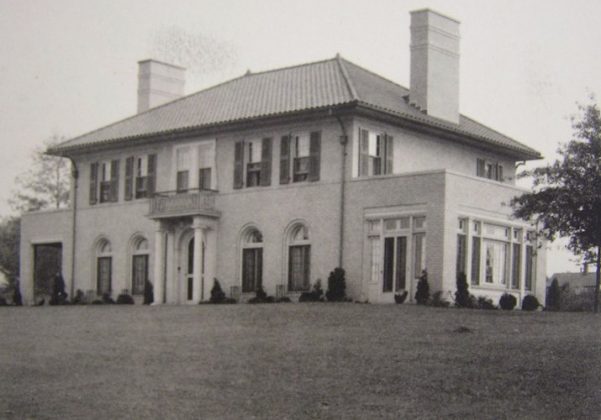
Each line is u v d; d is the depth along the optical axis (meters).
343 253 37.16
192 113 44.28
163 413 17.56
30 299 50.12
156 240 42.91
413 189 35.34
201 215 40.88
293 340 24.23
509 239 37.78
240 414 17.23
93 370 21.72
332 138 37.91
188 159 43.12
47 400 19.03
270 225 39.59
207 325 28.50
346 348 22.58
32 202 68.00
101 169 47.28
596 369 19.30
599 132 31.56
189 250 42.84
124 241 45.47
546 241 39.19
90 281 47.00
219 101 44.38
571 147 31.64
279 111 38.69
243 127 40.59
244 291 40.31
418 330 25.17
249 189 40.41
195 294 40.66
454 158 42.06
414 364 20.34
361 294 36.47
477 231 36.03
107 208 46.53
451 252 34.62
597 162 31.33
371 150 38.16
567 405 17.03
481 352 21.31
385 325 26.44
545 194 31.59
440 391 18.16
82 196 48.00
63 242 48.62
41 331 29.14
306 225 38.44
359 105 36.44
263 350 22.94
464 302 33.50
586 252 31.97
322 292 37.31
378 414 16.83
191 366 21.52
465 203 35.38
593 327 25.06
